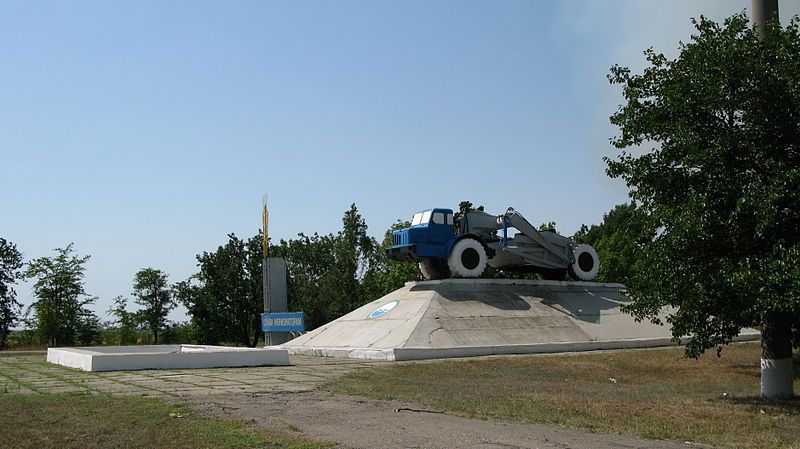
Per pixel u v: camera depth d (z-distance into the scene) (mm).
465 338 30469
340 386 18641
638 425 12742
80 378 21297
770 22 16672
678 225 15875
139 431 11805
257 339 55562
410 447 10578
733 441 11562
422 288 35719
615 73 18031
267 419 13133
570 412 14156
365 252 70125
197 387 18516
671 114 16875
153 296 62250
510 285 36312
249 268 55625
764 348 17484
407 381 20281
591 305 36844
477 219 37031
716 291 15875
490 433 11766
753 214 15141
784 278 14109
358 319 35312
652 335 34500
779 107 15539
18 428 12188
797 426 13062
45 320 54406
